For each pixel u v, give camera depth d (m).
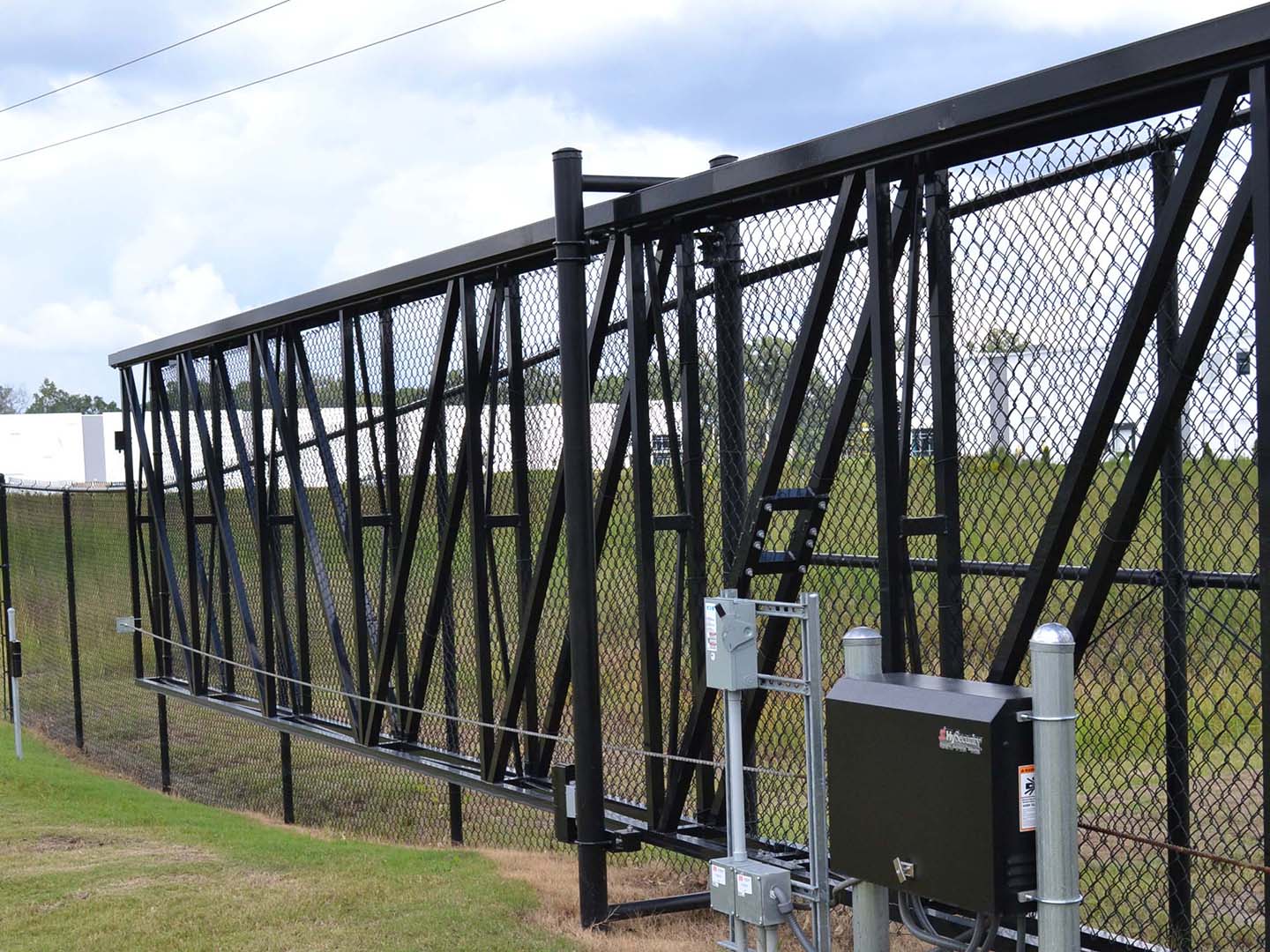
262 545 9.18
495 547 7.37
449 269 6.77
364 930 5.34
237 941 5.27
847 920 5.37
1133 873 4.93
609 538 6.50
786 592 4.99
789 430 4.80
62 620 17.97
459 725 7.73
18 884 6.40
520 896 5.81
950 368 4.35
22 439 32.00
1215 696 4.94
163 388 11.38
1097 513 4.78
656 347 5.89
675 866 6.66
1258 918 4.61
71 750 13.21
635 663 6.76
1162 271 3.59
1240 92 3.47
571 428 5.41
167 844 7.44
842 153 4.46
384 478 8.56
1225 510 3.98
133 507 12.10
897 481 4.36
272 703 9.21
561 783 5.54
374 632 8.52
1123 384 3.70
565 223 5.38
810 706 3.68
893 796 3.25
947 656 4.26
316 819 9.55
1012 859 2.98
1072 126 3.98
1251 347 3.83
